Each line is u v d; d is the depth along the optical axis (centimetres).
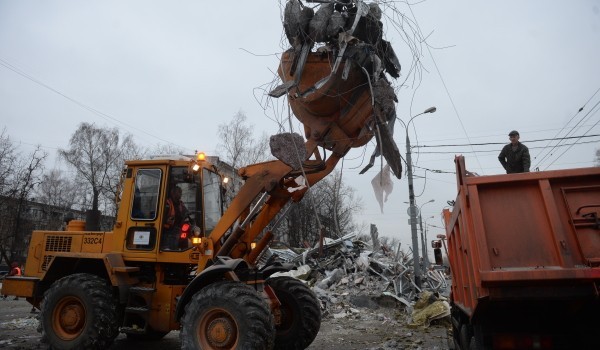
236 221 645
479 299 350
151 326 652
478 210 364
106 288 661
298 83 540
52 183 4044
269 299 608
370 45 520
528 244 351
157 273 674
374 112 506
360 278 1491
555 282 327
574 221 352
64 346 634
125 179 714
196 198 679
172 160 695
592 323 357
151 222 677
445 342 829
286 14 548
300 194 639
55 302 661
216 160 768
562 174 361
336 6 553
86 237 732
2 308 1405
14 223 3123
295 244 2797
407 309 1195
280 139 533
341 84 529
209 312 539
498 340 367
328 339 885
